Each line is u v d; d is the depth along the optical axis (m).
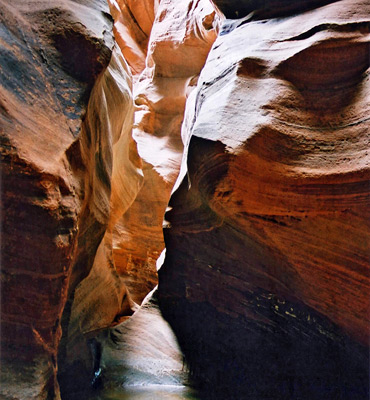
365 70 3.50
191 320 4.02
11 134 2.31
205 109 3.80
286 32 3.87
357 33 3.62
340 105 3.50
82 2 3.31
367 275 3.21
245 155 3.31
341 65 3.58
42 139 2.51
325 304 3.36
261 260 3.59
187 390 3.61
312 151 3.38
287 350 3.47
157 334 4.07
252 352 3.60
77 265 3.29
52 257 2.41
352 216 3.23
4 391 2.19
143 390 3.55
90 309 4.11
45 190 2.40
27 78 2.58
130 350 3.99
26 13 2.84
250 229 3.50
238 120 3.46
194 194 4.01
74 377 3.37
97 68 2.99
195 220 4.08
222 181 3.33
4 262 2.28
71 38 2.95
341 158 3.31
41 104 2.61
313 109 3.53
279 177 3.33
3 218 2.28
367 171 3.20
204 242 3.98
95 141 3.49
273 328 3.55
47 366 2.38
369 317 3.22
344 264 3.28
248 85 3.65
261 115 3.46
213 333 3.84
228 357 3.69
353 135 3.36
